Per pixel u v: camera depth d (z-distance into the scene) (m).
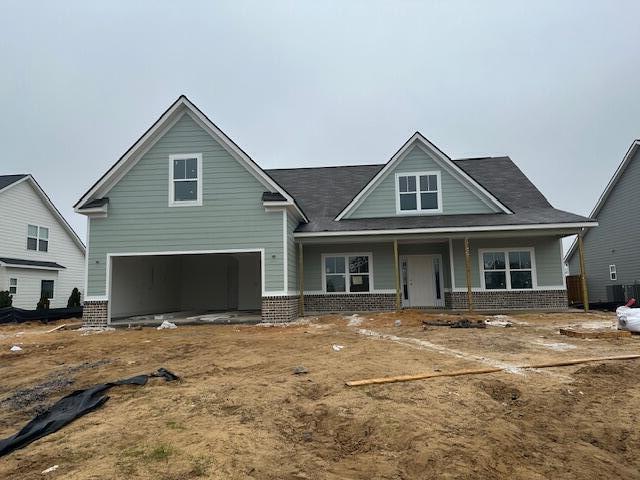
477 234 15.86
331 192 20.72
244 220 14.60
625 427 5.01
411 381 6.41
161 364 8.03
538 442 4.68
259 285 21.17
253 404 5.45
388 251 17.58
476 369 7.00
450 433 4.68
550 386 6.21
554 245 16.92
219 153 14.83
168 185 14.84
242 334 11.95
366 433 4.73
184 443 4.27
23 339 12.38
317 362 7.73
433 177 17.70
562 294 16.72
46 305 22.94
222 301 21.84
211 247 14.59
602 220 24.89
